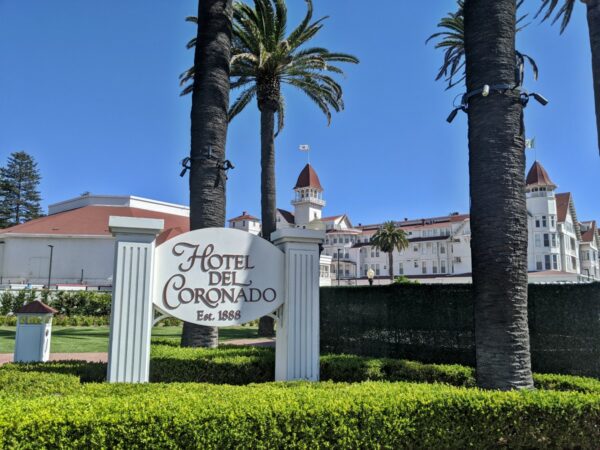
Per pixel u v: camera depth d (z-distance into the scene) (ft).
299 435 13.56
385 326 37.60
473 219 20.63
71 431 11.87
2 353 43.21
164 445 12.39
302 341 23.02
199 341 29.68
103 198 168.55
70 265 142.51
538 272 167.73
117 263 20.18
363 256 238.48
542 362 30.25
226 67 34.14
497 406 15.47
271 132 63.26
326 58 67.31
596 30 33.06
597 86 32.60
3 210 223.92
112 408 12.77
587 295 28.99
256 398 14.53
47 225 147.02
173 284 21.33
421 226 221.46
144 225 20.53
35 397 14.96
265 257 23.21
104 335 60.75
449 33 62.54
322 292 43.14
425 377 24.20
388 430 14.43
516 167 20.35
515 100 20.85
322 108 69.97
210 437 12.71
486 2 21.40
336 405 14.15
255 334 67.10
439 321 34.58
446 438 15.01
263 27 59.82
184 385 17.67
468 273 197.36
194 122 33.19
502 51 21.02
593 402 15.90
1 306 86.89
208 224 32.04
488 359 19.16
